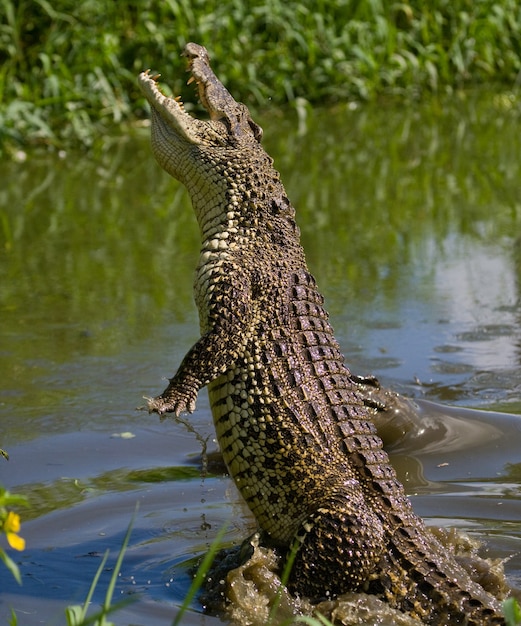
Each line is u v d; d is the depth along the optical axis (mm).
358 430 8844
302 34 28297
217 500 10055
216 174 9586
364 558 8234
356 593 8250
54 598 8344
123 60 26188
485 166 22938
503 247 17719
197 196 9789
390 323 14500
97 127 25047
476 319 14656
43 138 24109
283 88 27781
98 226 18875
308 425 8703
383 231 18562
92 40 25500
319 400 8828
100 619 6828
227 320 8867
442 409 11570
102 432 11531
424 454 10898
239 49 27109
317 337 9086
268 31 28406
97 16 26094
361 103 28859
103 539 9312
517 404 12133
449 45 30766
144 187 21391
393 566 8273
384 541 8336
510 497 10031
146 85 9922
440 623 8039
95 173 22328
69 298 15469
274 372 8797
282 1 28656
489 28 30844
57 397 12344
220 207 9555
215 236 9438
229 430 8898
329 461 8641
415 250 17594
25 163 22984
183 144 9773
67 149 23844
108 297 15500
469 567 8461
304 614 8094
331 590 8297
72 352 13578
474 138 25359
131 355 13453
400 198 20578
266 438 8711
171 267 16734
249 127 10023
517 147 24500
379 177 22047
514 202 20375
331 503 8375
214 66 26750
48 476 10555
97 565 8867
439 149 24344
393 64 29609
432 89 30125
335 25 29453
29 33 25938
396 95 29578
